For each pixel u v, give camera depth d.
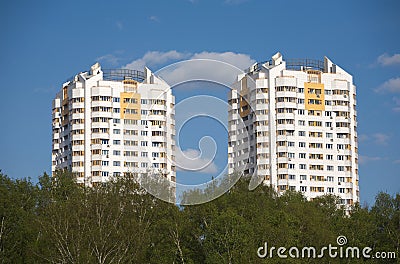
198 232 90.00
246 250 82.25
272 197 113.56
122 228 91.12
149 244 91.25
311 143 168.75
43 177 113.94
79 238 85.25
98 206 93.19
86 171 165.88
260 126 165.88
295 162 166.38
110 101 167.50
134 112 158.12
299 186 166.00
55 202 98.81
